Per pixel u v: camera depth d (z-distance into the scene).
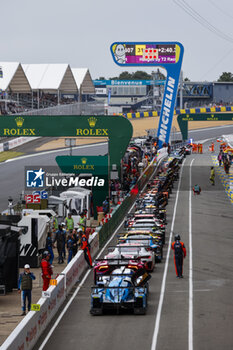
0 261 45.28
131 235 56.38
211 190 111.75
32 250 55.31
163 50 153.00
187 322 34.84
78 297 42.62
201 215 85.31
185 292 42.94
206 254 58.75
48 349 30.75
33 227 55.28
